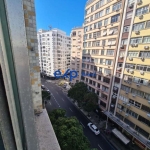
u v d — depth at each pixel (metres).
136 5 10.87
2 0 0.70
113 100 14.88
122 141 12.88
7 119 0.85
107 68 15.36
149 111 10.83
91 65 18.59
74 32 22.44
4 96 0.81
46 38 33.41
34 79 3.34
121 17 12.55
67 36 37.31
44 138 2.77
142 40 10.84
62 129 7.27
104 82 16.20
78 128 7.55
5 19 0.74
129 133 12.38
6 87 0.78
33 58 3.19
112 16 13.77
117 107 14.35
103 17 15.11
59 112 9.66
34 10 2.96
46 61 36.09
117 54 13.59
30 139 1.06
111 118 14.61
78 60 22.61
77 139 6.82
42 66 38.09
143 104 11.24
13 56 0.81
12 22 0.76
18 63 0.84
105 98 16.31
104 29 15.17
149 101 10.59
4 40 0.74
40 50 36.66
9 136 0.90
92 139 13.56
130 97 12.45
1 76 0.77
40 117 3.45
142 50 10.88
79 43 21.77
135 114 12.15
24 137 1.02
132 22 11.42
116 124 15.13
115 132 13.93
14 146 0.95
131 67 12.07
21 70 0.87
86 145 7.44
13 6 0.76
